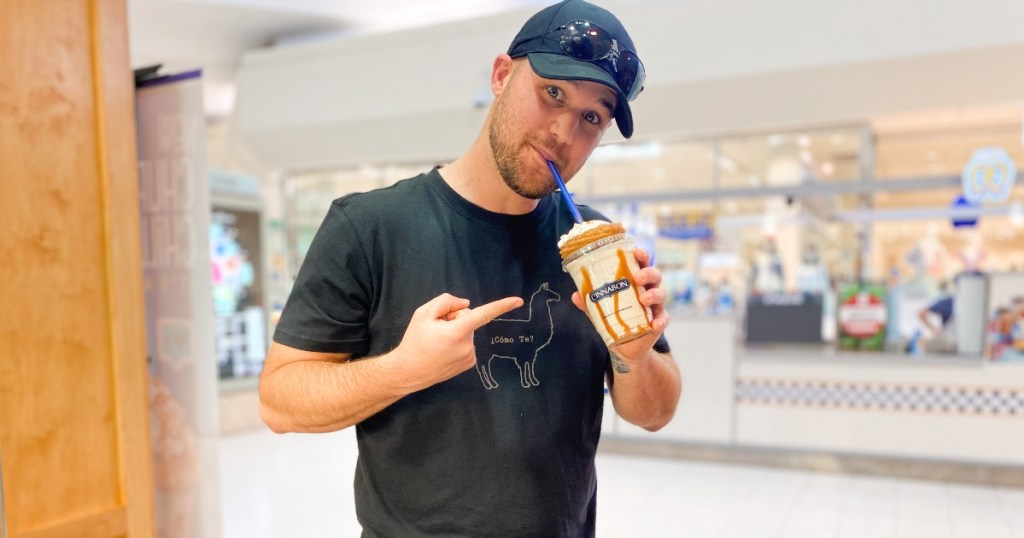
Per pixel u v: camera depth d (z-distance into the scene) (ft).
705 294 27.50
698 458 16.01
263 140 18.84
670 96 14.15
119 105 5.69
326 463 11.51
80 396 5.53
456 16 15.47
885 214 18.34
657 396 3.12
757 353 15.49
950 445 14.03
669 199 18.62
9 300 5.08
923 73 13.42
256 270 18.97
